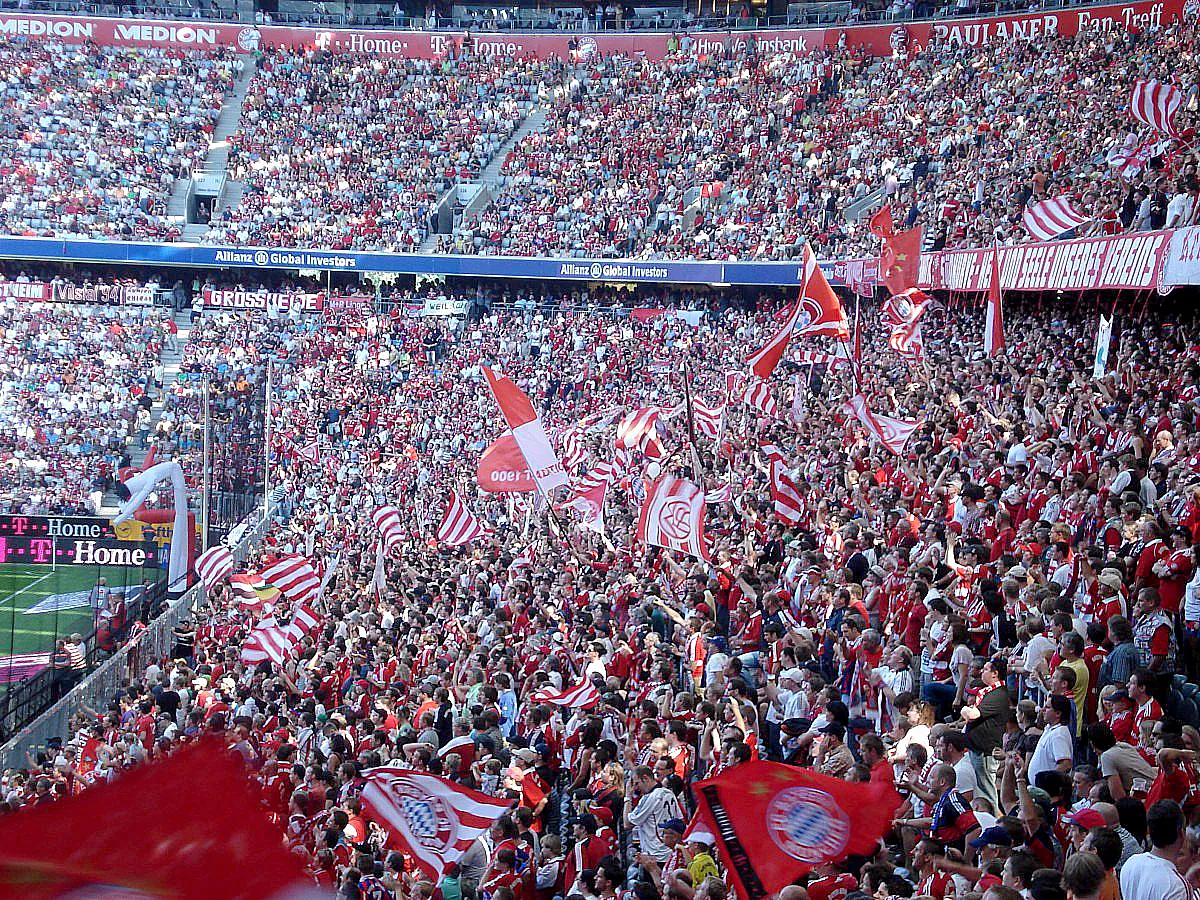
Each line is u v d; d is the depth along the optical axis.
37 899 2.53
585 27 59.19
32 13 57.28
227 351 45.59
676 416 29.08
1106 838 6.36
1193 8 38.09
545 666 14.28
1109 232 24.03
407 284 52.00
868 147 47.25
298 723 14.55
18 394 42.56
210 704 15.85
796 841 6.79
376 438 39.09
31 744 18.22
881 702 11.51
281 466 38.59
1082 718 9.49
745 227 47.53
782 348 22.61
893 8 52.75
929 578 12.73
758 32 55.69
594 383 42.19
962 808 7.96
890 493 17.66
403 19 61.16
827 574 14.65
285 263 49.28
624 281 49.16
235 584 23.14
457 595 20.44
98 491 37.22
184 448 36.06
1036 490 15.38
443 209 51.62
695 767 11.04
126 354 45.75
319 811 10.87
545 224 50.28
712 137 52.59
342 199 52.53
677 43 57.12
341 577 24.33
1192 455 13.85
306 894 2.78
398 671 15.56
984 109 43.75
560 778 12.04
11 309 47.91
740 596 16.05
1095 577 11.01
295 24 59.59
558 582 19.23
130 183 52.56
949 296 34.97
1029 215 24.34
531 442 19.67
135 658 22.19
